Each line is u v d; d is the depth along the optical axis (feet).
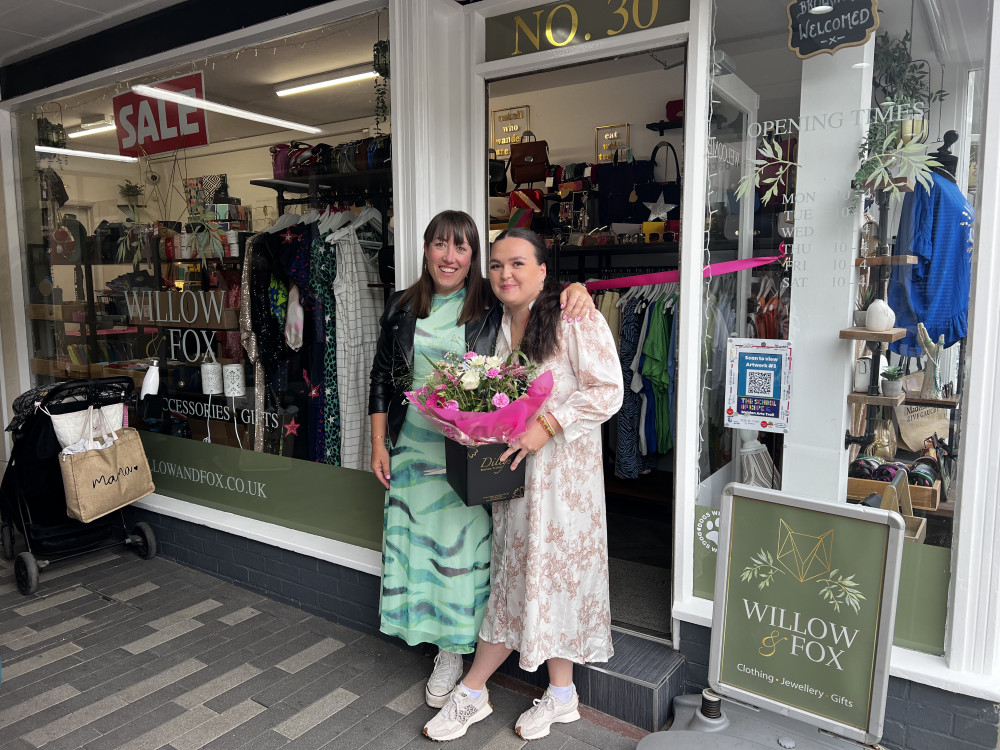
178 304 12.48
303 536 10.90
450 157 9.47
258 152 11.21
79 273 14.37
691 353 7.91
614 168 14.66
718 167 7.67
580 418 6.84
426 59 8.95
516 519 7.25
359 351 10.47
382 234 10.15
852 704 6.04
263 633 10.02
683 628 8.12
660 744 6.53
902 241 6.64
